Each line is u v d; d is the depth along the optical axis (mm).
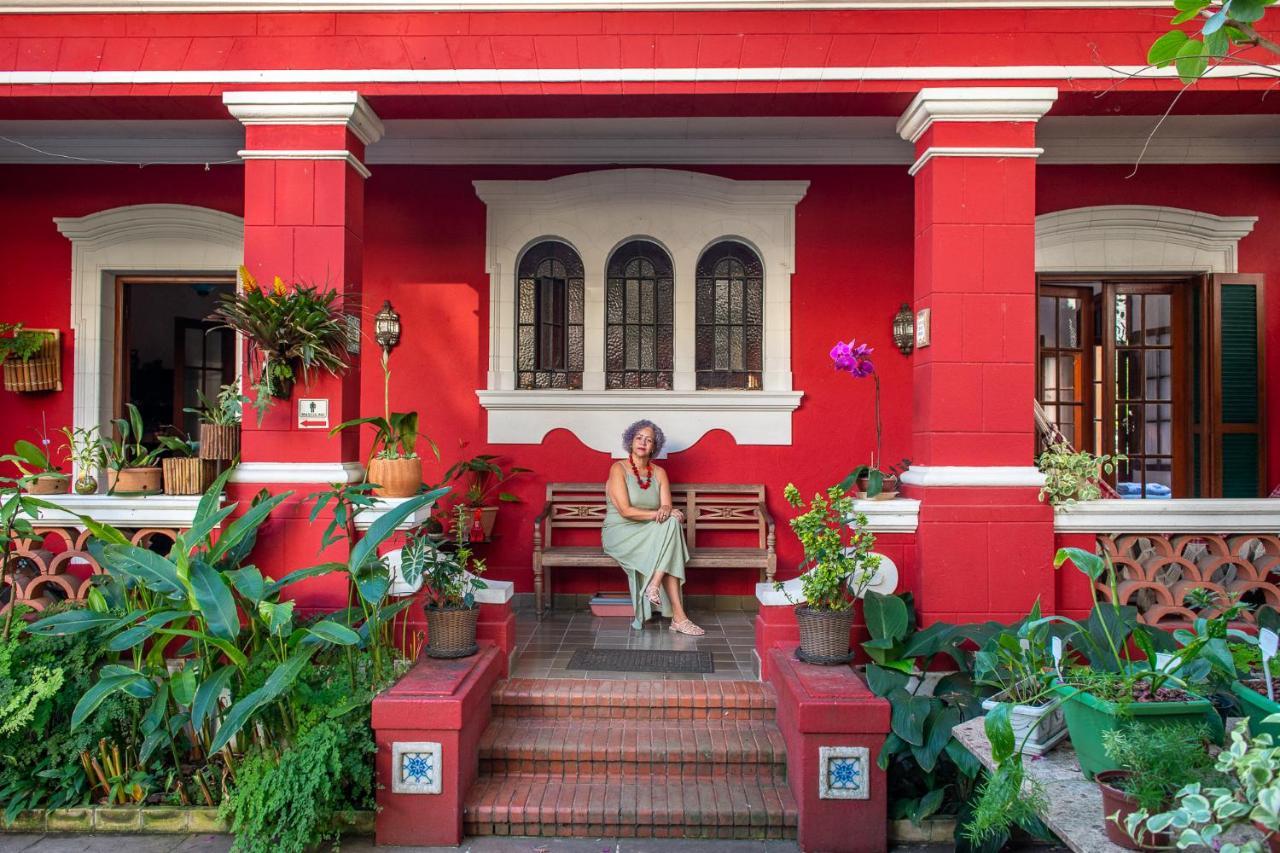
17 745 3451
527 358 5922
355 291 4254
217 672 3219
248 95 4008
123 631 3498
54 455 5777
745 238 5828
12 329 5574
